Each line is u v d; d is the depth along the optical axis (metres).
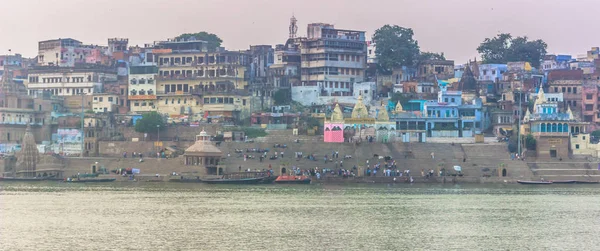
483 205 133.88
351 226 110.44
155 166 181.62
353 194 149.38
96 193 148.88
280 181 171.50
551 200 142.50
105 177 177.12
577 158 191.88
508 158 188.00
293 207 128.62
